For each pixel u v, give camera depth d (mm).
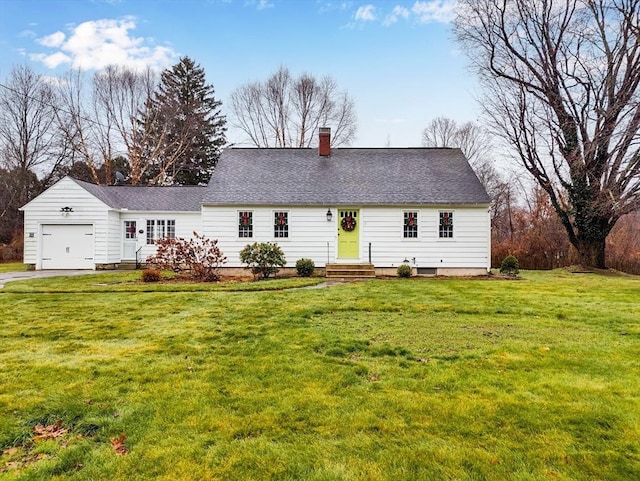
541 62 18000
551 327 6410
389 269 15930
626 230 24109
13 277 14594
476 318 7090
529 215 28016
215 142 38281
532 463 2650
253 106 35250
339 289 10906
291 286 11555
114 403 3584
